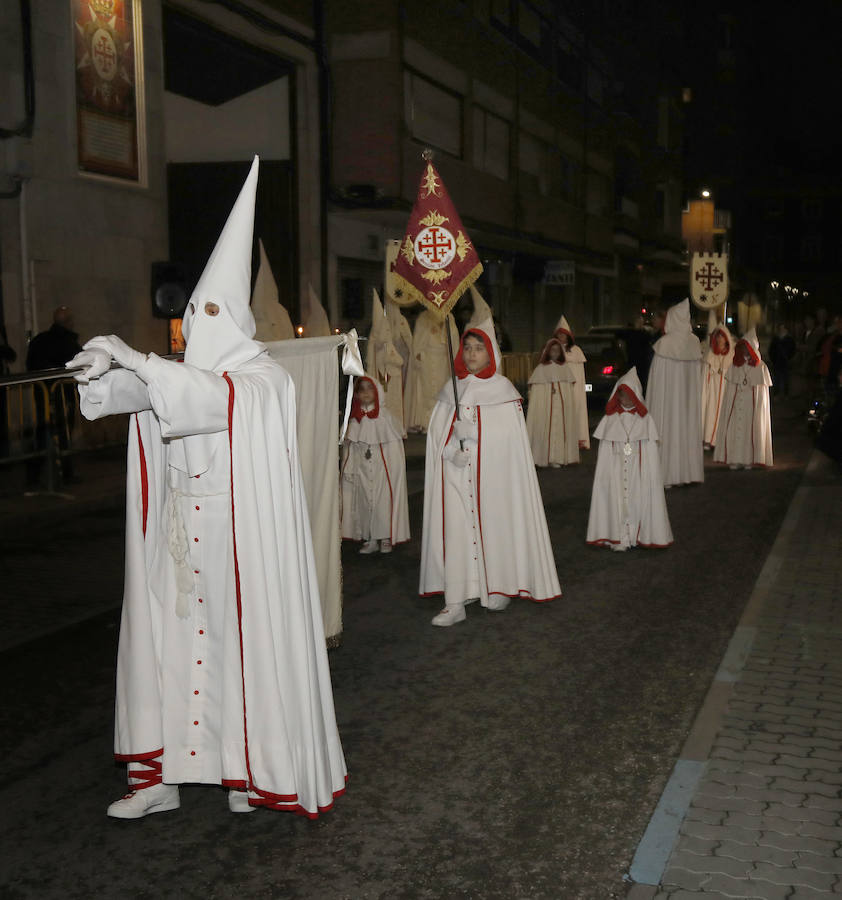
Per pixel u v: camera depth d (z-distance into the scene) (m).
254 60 19.72
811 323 23.75
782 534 9.03
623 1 41.31
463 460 6.60
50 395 11.06
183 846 3.82
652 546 8.82
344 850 3.76
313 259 21.27
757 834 3.73
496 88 28.17
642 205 45.81
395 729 4.91
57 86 13.93
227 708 3.78
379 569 8.23
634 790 4.21
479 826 3.92
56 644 6.32
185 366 3.60
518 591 6.84
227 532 3.81
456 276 6.68
